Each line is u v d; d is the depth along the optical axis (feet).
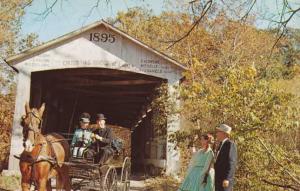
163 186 50.21
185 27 92.79
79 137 34.32
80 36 62.85
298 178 32.89
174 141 45.80
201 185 28.07
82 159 33.04
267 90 37.37
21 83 60.49
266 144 35.17
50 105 75.61
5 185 47.67
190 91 43.19
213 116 40.47
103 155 33.73
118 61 63.05
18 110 59.57
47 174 30.58
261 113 36.29
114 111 115.03
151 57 63.10
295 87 64.69
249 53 95.86
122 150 39.96
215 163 27.25
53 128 79.77
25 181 30.35
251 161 34.55
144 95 88.58
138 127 113.09
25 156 30.17
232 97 37.42
